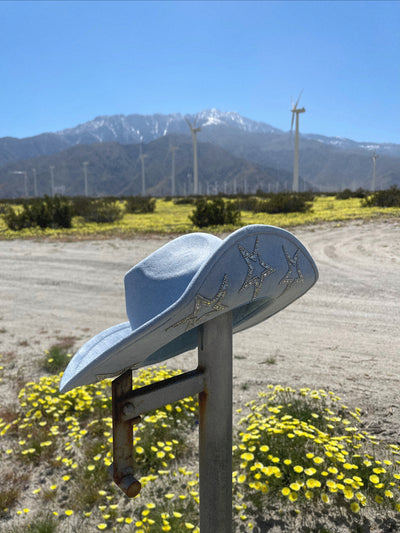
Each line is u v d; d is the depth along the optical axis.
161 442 2.98
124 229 19.06
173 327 1.07
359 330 5.65
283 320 6.29
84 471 2.98
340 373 4.32
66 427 3.64
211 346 1.26
